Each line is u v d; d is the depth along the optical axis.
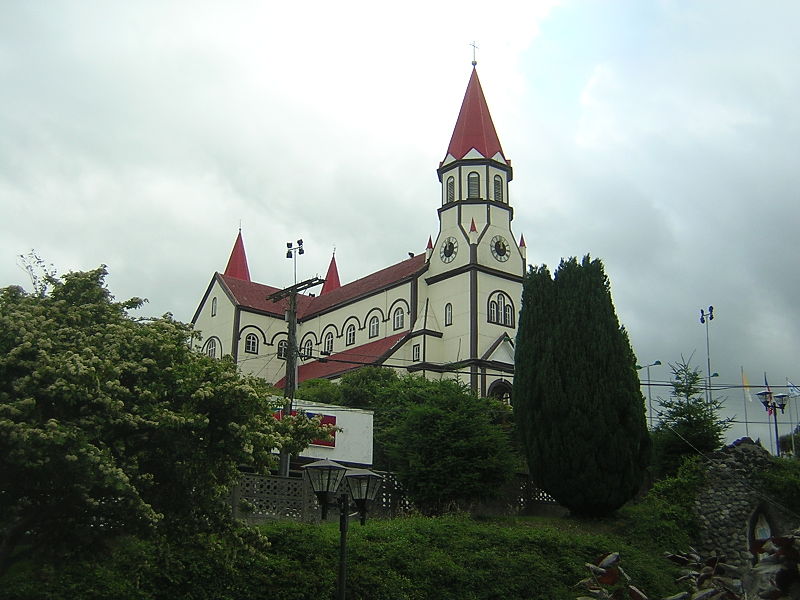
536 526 30.95
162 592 20.41
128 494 15.98
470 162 64.81
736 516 31.91
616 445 31.95
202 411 17.78
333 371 66.69
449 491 31.34
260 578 21.91
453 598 24.09
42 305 18.19
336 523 28.23
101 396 15.88
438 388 42.97
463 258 62.41
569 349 32.84
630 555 28.27
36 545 17.19
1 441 14.99
